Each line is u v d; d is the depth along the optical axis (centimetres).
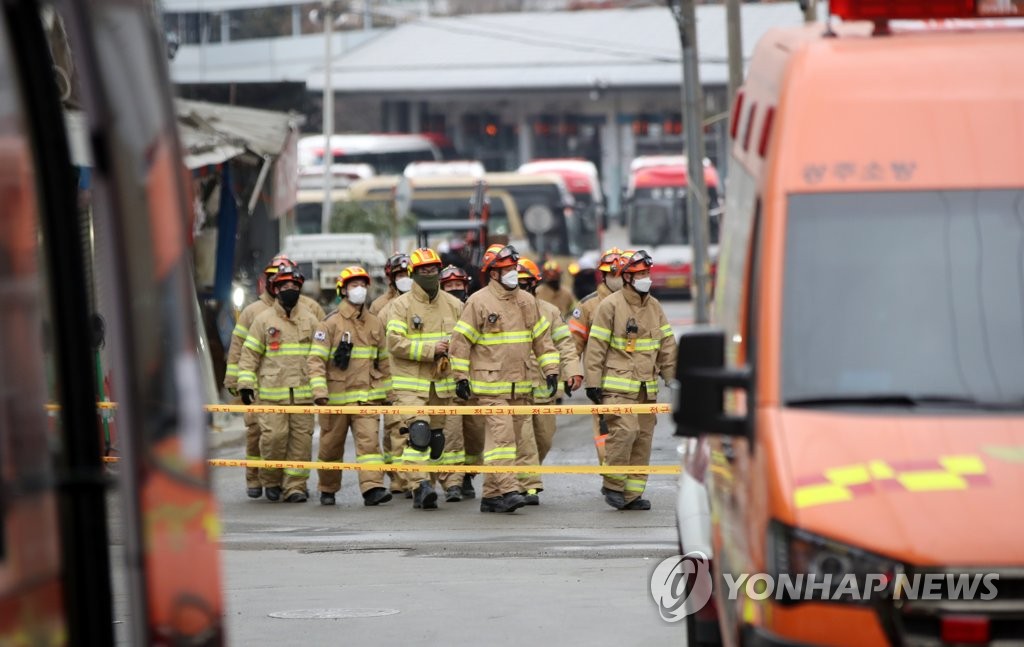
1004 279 1744
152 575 1041
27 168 1043
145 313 1062
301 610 2808
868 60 1841
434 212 14150
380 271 8331
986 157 1792
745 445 1728
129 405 1038
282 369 4503
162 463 1063
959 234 1769
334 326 4412
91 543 1076
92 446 1094
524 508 4231
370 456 4381
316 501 4522
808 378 1698
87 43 1040
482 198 9375
